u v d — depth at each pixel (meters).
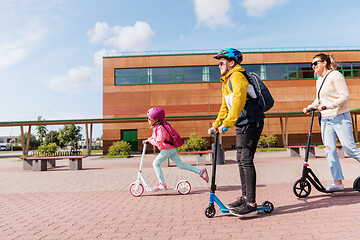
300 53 25.42
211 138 24.33
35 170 10.27
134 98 24.70
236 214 2.87
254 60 25.12
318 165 9.02
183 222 2.91
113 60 24.95
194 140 18.55
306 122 25.00
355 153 3.76
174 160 4.80
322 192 4.19
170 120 22.75
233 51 3.00
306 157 3.83
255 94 2.94
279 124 24.88
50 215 3.42
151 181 6.45
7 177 8.19
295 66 25.45
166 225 2.83
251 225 2.70
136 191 4.68
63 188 5.77
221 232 2.52
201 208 3.54
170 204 3.87
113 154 18.88
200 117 21.44
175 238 2.41
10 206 4.02
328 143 3.94
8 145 65.50
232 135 24.14
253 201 2.90
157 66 24.95
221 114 3.17
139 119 21.39
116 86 24.73
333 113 3.86
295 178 6.21
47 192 5.29
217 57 3.11
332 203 3.40
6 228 2.88
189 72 25.16
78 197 4.65
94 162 14.61
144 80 24.98
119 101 24.62
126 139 24.38
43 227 2.90
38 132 45.03
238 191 4.71
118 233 2.62
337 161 3.89
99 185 6.12
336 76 3.77
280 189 4.68
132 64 24.95
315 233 2.38
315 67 4.09
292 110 24.88
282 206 3.39
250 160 2.95
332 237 2.26
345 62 25.41
